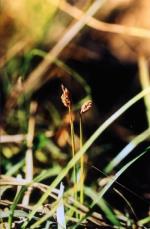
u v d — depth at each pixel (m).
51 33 0.65
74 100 0.63
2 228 0.38
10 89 0.60
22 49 0.64
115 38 0.67
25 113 0.58
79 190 0.43
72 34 0.59
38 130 0.58
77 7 0.67
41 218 0.38
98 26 0.62
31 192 0.47
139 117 0.60
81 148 0.38
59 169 0.48
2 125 0.58
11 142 0.54
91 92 0.64
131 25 0.66
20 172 0.50
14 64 0.63
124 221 0.43
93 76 0.65
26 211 0.42
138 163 0.55
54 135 0.56
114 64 0.66
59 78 0.63
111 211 0.41
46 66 0.61
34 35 0.64
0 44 0.65
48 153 0.54
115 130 0.59
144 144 0.57
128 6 0.68
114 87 0.65
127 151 0.44
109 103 0.63
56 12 0.65
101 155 0.55
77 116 0.59
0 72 0.62
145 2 0.67
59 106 0.61
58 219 0.37
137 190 0.52
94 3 0.60
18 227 0.39
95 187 0.50
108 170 0.47
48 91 0.62
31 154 0.48
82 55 0.66
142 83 0.60
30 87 0.61
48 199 0.46
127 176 0.54
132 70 0.65
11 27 0.65
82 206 0.39
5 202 0.41
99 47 0.67
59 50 0.59
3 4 0.65
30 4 0.64
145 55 0.65
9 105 0.59
